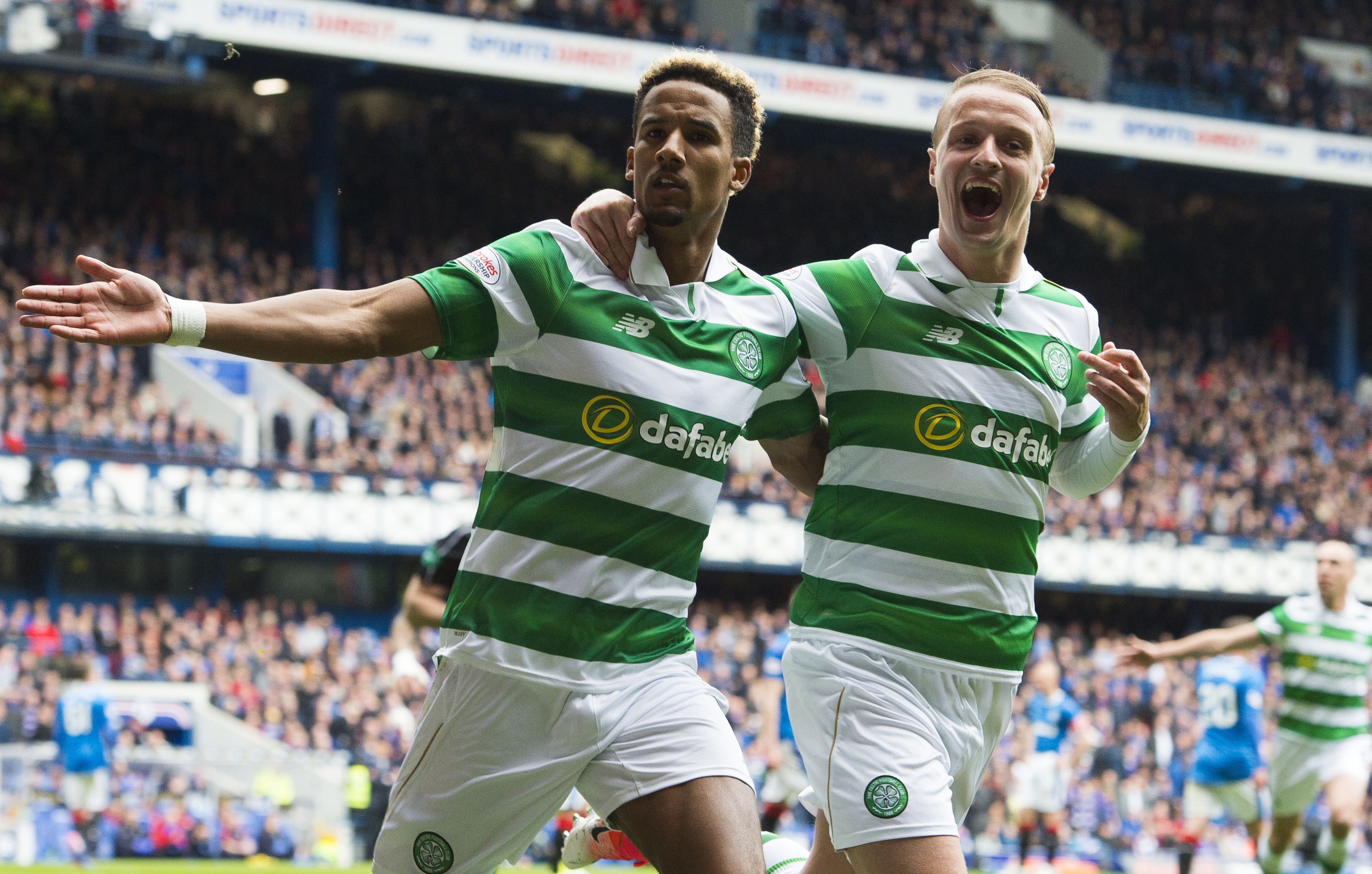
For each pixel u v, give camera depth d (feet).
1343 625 29.55
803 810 50.98
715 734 11.23
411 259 91.66
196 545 72.95
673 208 11.21
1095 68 106.42
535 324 11.04
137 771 46.80
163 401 71.51
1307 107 103.45
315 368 78.95
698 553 11.73
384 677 63.16
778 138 96.63
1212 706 33.94
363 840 45.68
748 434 12.92
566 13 87.04
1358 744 29.68
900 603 12.41
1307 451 97.91
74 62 73.10
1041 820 42.45
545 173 103.35
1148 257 116.78
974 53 100.48
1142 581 85.61
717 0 97.71
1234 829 57.52
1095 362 12.13
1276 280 114.62
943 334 12.60
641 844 11.09
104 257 79.20
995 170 12.30
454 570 19.60
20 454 66.08
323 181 85.66
